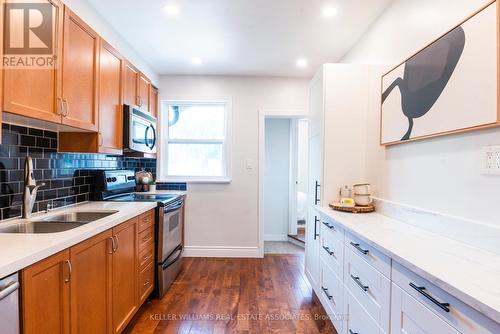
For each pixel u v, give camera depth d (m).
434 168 1.51
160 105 3.61
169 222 2.68
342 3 2.03
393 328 1.18
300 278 2.95
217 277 2.96
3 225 1.52
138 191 3.42
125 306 1.89
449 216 1.38
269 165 4.59
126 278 1.90
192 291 2.63
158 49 2.85
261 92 3.60
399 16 1.90
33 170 1.81
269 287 2.72
